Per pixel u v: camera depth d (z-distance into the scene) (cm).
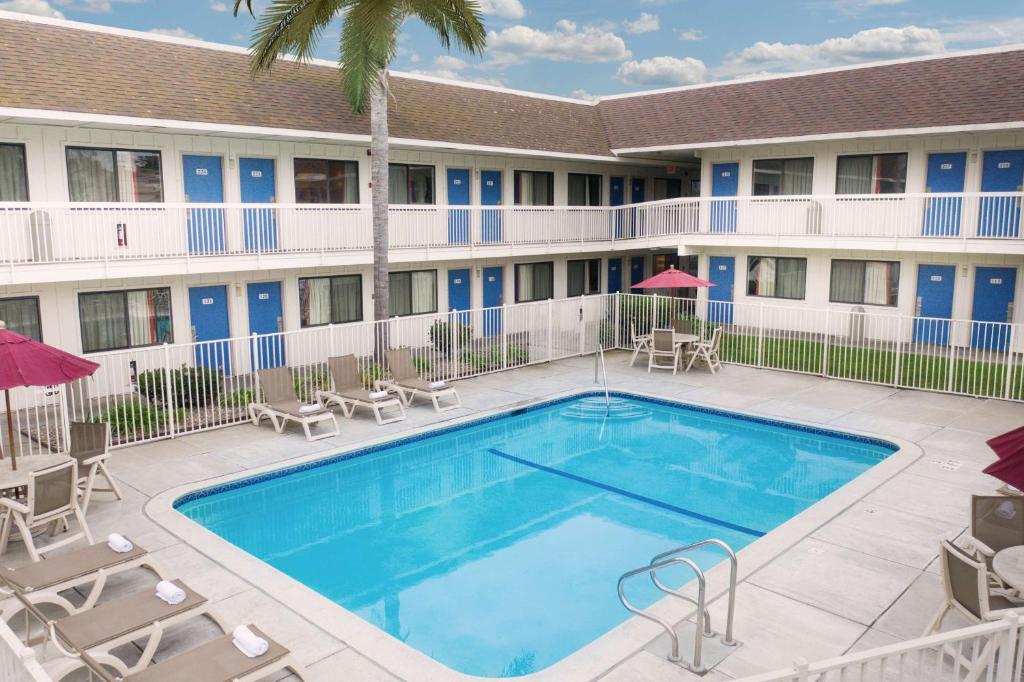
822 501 1111
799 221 2359
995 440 734
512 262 2694
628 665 709
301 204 1952
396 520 1175
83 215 1648
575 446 1509
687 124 2734
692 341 1983
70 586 757
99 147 1772
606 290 3089
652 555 1040
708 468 1384
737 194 2673
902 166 2330
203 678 600
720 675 691
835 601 827
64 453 1114
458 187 2531
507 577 980
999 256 2175
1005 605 706
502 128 2583
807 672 496
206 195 1964
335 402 1678
